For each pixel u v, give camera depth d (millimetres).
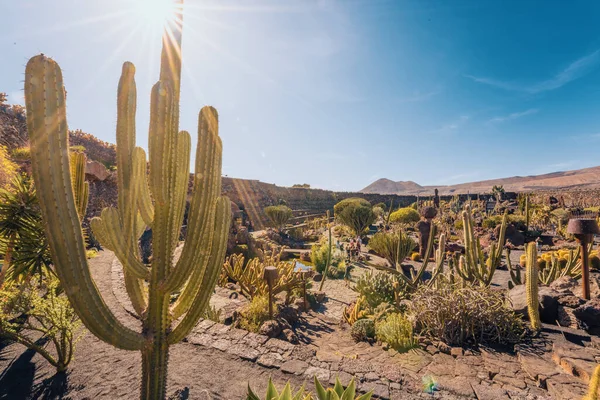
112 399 3557
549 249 16203
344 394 2771
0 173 4949
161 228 2480
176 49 2492
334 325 7641
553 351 4973
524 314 6137
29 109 1731
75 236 1902
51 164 1786
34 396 3590
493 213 32719
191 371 4195
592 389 2135
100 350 4703
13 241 4242
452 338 5668
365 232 24062
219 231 2641
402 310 7371
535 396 3693
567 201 39594
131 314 6109
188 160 2762
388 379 4043
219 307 7418
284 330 6406
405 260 16047
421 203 49812
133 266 2412
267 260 10594
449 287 6391
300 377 4090
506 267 13320
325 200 50156
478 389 3824
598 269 11102
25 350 4637
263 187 39500
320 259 14242
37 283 5035
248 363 4426
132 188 2441
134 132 2459
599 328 5527
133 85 2414
